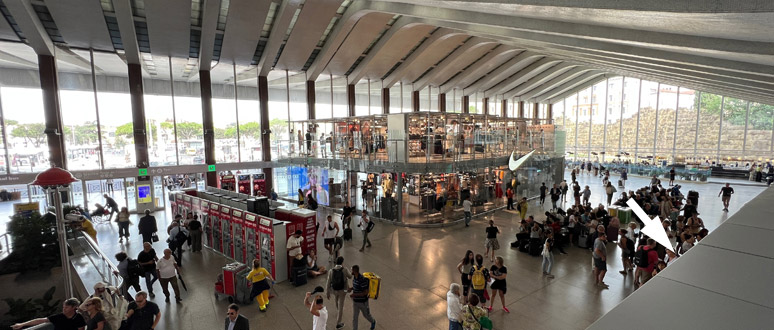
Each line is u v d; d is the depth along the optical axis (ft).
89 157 69.82
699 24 18.26
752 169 96.27
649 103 120.26
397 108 114.42
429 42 82.43
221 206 41.73
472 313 20.93
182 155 77.51
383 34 77.61
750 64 25.89
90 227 41.29
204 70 73.05
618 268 36.35
